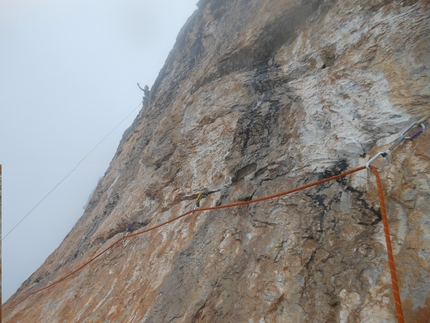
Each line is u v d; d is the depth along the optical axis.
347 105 3.60
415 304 1.99
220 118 5.61
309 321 2.42
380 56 3.48
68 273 7.68
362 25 3.89
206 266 3.72
